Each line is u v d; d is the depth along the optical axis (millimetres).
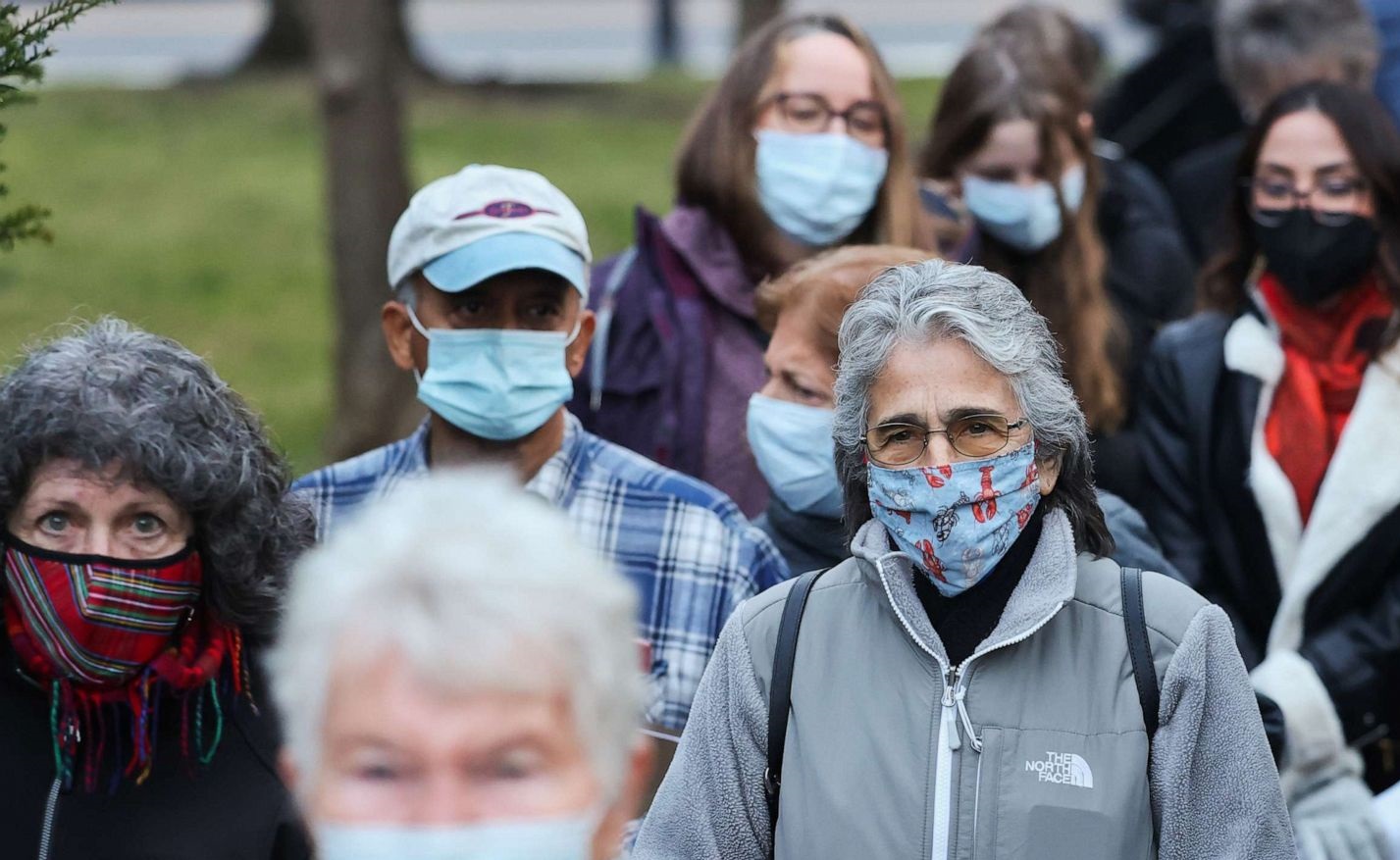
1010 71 11508
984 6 60250
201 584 6680
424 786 3488
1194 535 9875
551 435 8734
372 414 21062
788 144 10453
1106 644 6371
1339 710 9133
